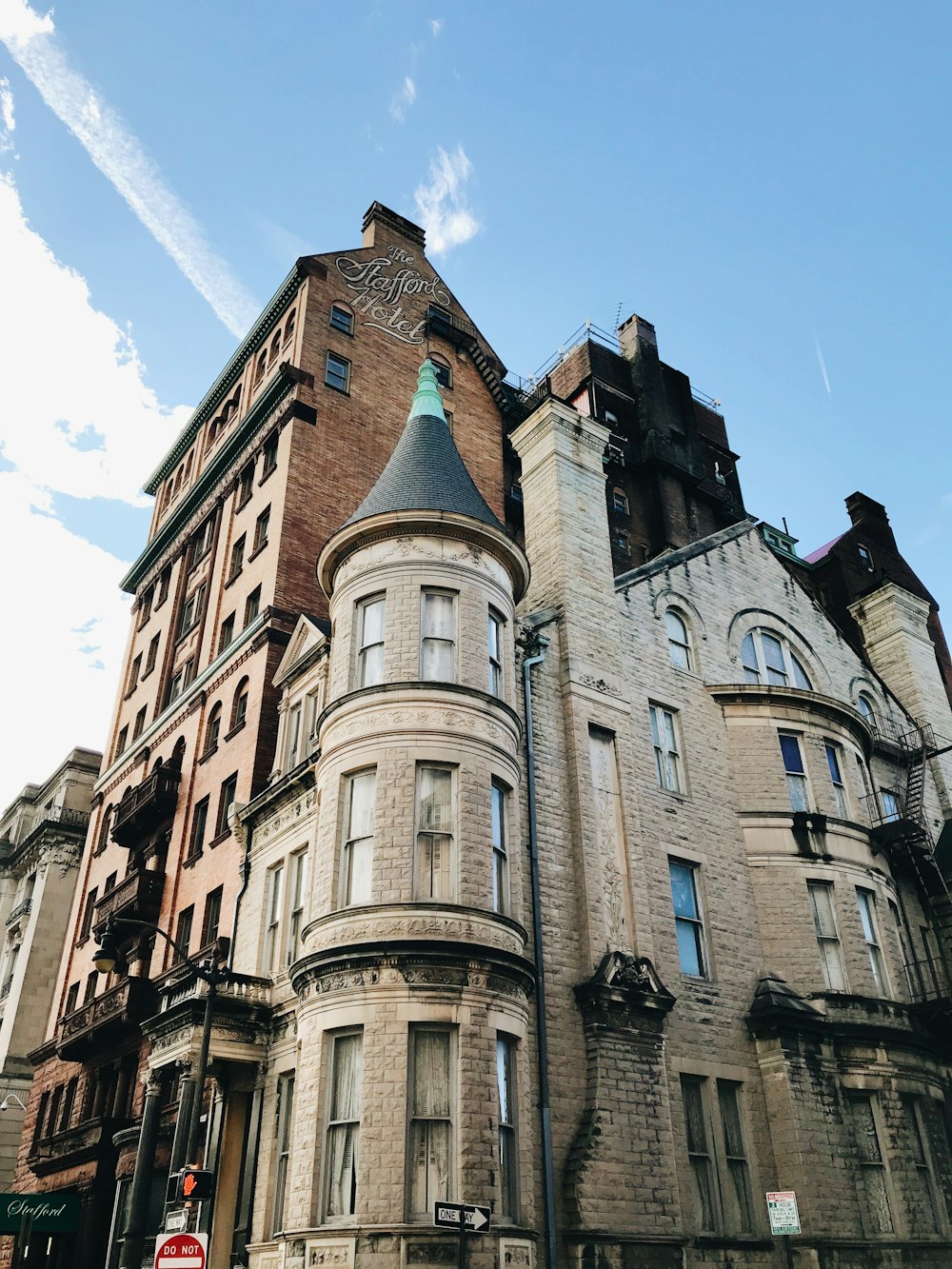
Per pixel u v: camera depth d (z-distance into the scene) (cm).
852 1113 2550
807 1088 2492
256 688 3412
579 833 2469
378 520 2439
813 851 2870
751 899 2806
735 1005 2584
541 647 2662
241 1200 2328
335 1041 1948
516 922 2094
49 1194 3247
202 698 3853
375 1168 1750
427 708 2198
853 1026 2591
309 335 4338
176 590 4662
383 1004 1897
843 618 4597
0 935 5338
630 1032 2277
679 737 2934
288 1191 1875
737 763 3002
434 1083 1856
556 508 2964
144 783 3888
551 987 2247
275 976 2511
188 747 3819
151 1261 2606
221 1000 2377
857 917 2831
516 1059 2006
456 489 2539
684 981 2511
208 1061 2258
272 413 4306
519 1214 1878
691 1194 2236
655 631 3055
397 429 4394
